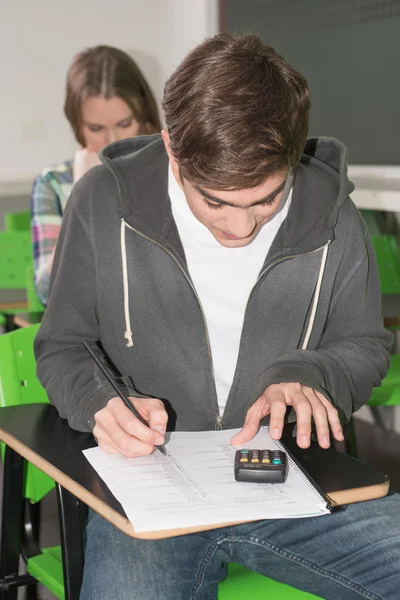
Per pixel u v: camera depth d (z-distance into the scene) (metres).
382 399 2.29
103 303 1.44
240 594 1.24
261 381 1.25
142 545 1.19
